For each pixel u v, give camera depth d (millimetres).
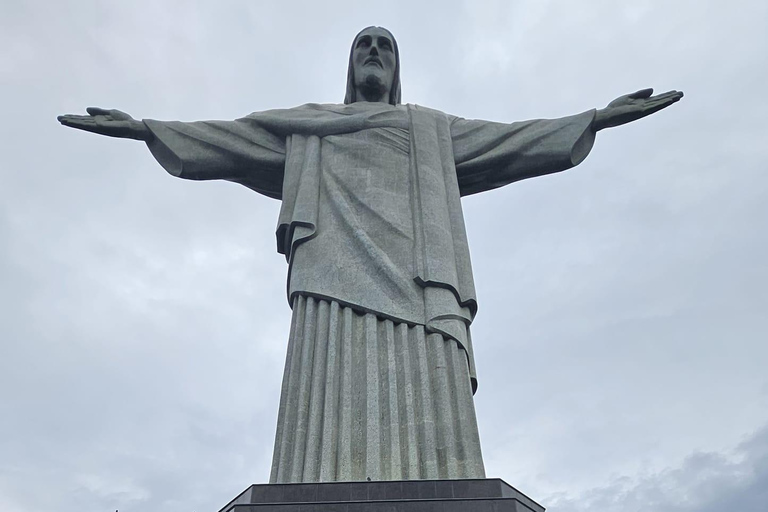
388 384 16641
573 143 21750
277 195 22906
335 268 18562
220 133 22094
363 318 17812
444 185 21109
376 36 25125
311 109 23219
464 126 23000
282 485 13797
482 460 15859
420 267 18562
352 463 15516
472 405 16625
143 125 21578
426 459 15609
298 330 17672
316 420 16125
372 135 21891
